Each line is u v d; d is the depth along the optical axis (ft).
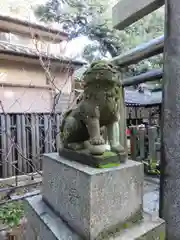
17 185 8.62
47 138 10.27
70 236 3.03
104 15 17.03
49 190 4.01
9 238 6.01
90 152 3.30
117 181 3.13
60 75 14.40
